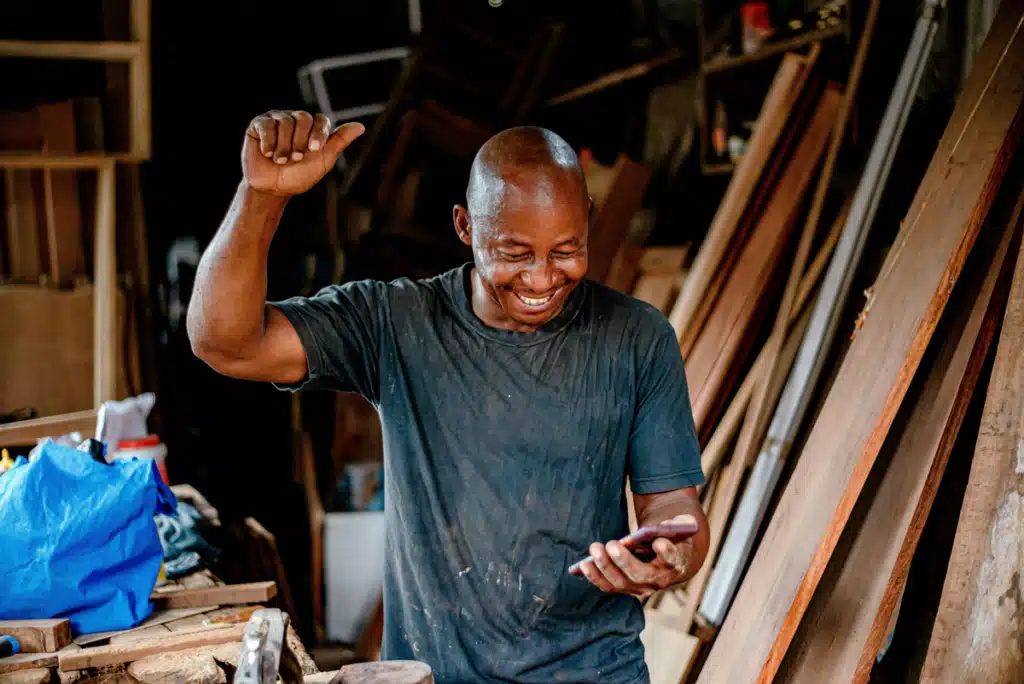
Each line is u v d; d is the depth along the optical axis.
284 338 1.67
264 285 1.56
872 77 3.85
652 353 1.76
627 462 1.81
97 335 4.44
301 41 6.57
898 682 2.68
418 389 1.75
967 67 3.33
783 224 3.73
